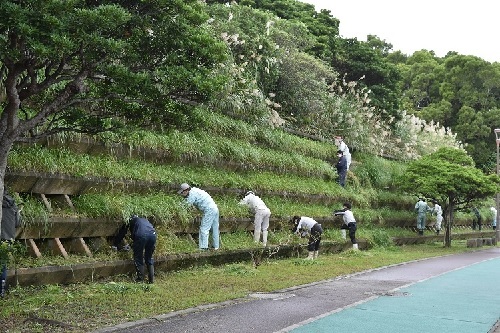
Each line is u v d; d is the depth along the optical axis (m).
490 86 43.91
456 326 7.59
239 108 16.95
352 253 17.70
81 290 9.02
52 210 9.88
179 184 13.17
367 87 27.86
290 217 16.48
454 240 29.08
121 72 6.59
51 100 7.60
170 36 7.17
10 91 6.55
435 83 46.59
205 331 6.95
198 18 7.25
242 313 8.10
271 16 21.62
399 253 19.42
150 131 13.12
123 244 11.06
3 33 6.11
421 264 15.91
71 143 10.95
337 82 26.69
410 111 44.91
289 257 15.85
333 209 19.80
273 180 17.30
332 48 27.86
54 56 5.77
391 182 25.12
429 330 7.33
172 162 13.73
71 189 10.42
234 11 19.72
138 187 11.90
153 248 10.27
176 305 8.34
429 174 23.59
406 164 28.00
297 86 21.11
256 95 17.56
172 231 12.28
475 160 43.28
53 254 9.74
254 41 18.80
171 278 10.97
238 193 15.43
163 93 7.28
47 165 9.86
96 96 7.39
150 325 7.16
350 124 23.56
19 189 9.49
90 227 10.36
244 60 18.69
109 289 9.12
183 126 8.09
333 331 7.15
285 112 21.36
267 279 11.40
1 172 6.83
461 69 44.50
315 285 11.12
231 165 15.79
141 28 6.97
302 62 20.88
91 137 11.22
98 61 6.54
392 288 10.95
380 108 27.75
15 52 5.78
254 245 14.34
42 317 7.17
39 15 5.48
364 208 22.11
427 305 9.12
